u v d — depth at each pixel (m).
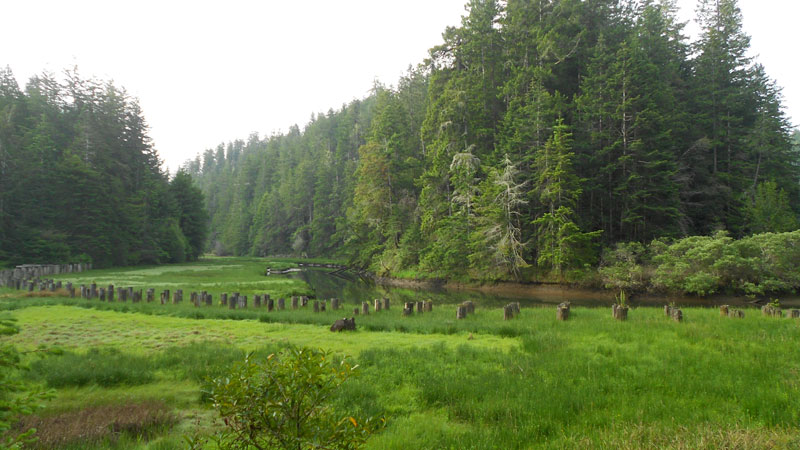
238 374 3.04
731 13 45.22
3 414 3.27
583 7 44.22
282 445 2.96
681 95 43.12
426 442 5.25
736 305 26.47
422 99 65.19
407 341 11.97
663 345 10.54
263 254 93.31
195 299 19.78
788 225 33.91
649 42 42.88
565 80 43.62
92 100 58.44
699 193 38.44
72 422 5.97
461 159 39.66
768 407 6.01
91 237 45.91
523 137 36.88
